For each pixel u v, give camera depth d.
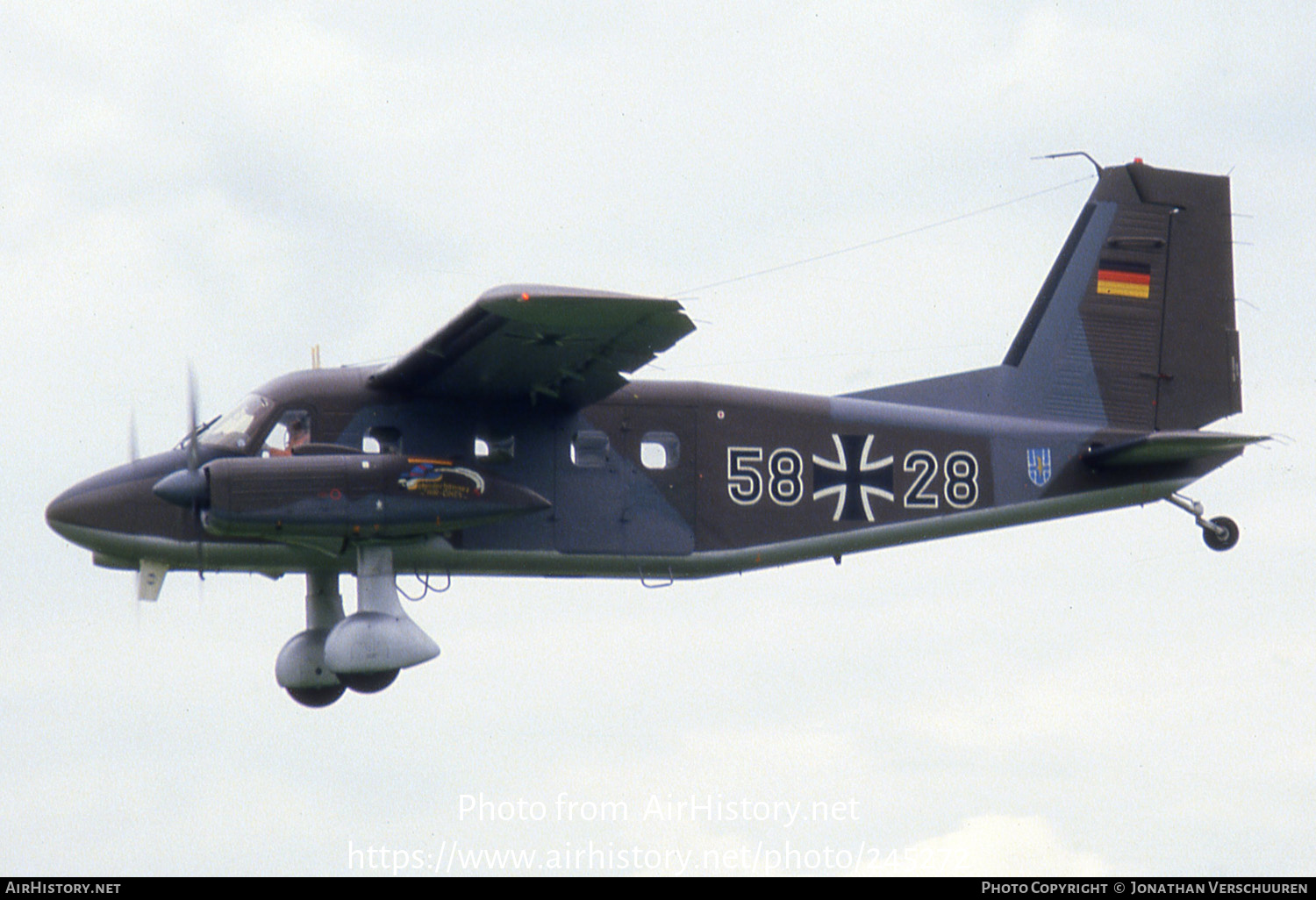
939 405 64.12
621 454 59.00
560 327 51.38
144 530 55.19
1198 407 67.19
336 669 55.47
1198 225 68.12
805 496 60.84
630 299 48.91
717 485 59.88
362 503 53.72
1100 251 67.06
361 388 56.81
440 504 54.44
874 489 61.75
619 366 54.81
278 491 52.94
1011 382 65.19
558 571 58.69
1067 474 64.25
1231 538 65.69
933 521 62.44
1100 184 67.50
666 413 59.56
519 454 57.91
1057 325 66.19
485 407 57.94
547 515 57.97
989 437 63.47
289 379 56.84
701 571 60.06
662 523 59.16
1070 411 65.75
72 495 54.94
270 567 57.56
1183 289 67.56
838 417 61.69
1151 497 65.06
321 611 60.88
